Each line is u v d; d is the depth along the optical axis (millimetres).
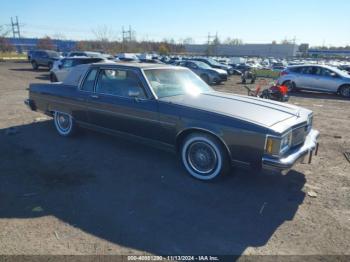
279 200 3555
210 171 3902
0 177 4020
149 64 4855
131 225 3010
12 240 2746
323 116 8812
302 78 14562
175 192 3701
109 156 4828
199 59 26391
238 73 27031
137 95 4379
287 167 3303
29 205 3342
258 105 4105
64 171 4246
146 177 4098
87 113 5160
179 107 3957
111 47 64750
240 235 2887
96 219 3098
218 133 3619
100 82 4965
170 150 4242
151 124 4254
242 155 3525
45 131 6227
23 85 14578
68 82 5637
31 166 4398
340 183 4043
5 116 7555
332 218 3193
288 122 3592
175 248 2686
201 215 3213
